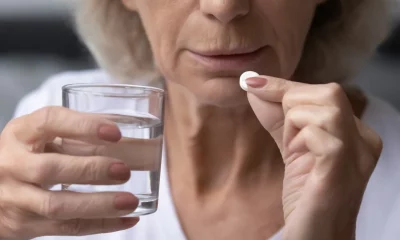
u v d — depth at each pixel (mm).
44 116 676
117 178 668
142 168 684
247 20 730
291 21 756
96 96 683
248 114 834
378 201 863
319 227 670
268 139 852
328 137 656
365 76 1402
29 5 1479
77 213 676
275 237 821
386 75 1404
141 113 683
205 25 735
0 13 1484
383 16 928
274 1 738
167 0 752
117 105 684
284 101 678
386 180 874
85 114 672
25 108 1042
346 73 932
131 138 675
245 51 739
